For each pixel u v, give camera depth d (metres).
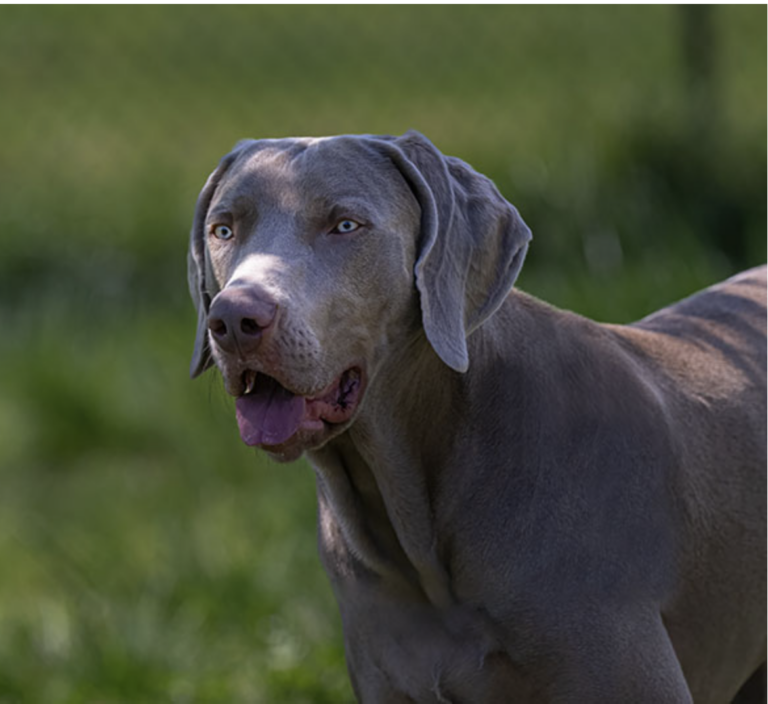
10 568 10.37
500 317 5.79
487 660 5.65
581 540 5.55
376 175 5.52
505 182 13.22
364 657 5.97
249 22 18.00
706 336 6.45
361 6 17.59
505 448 5.64
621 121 13.70
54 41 18.73
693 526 5.83
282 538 9.62
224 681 8.58
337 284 5.33
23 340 13.19
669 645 5.62
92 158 16.11
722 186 13.12
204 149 15.95
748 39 15.70
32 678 8.82
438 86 15.95
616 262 12.15
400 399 5.62
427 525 5.67
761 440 6.20
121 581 9.58
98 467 11.95
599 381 5.80
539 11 17.12
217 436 11.16
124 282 13.95
